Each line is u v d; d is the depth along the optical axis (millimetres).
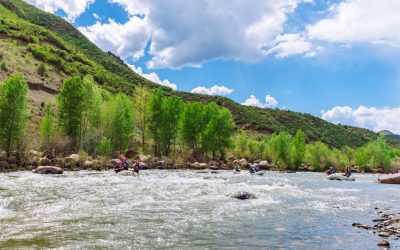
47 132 73188
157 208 22812
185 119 96125
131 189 32031
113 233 15938
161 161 77375
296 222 19469
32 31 187000
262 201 27406
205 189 34094
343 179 58531
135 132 96500
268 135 191875
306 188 40656
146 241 14766
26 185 32750
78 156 64875
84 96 79312
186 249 13742
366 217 21359
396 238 15898
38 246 13344
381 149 103750
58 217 19094
